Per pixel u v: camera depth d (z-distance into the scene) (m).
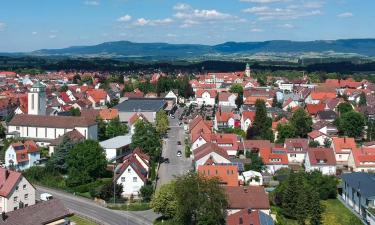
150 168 153.12
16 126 190.75
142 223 114.94
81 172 143.38
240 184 140.62
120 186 132.38
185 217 109.44
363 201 122.94
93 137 189.62
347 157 174.38
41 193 136.12
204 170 135.38
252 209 114.25
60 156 151.62
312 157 160.88
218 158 152.25
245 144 176.38
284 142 183.00
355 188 127.88
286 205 122.31
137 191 134.88
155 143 170.12
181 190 108.00
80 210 123.19
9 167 155.38
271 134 197.12
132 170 134.62
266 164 160.50
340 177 153.62
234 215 107.69
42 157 170.00
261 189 119.94
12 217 99.44
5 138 190.12
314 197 119.94
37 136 189.00
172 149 190.62
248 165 158.00
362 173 141.00
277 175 152.75
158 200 116.06
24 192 119.00
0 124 199.50
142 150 167.38
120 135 198.25
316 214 118.75
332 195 141.25
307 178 142.38
